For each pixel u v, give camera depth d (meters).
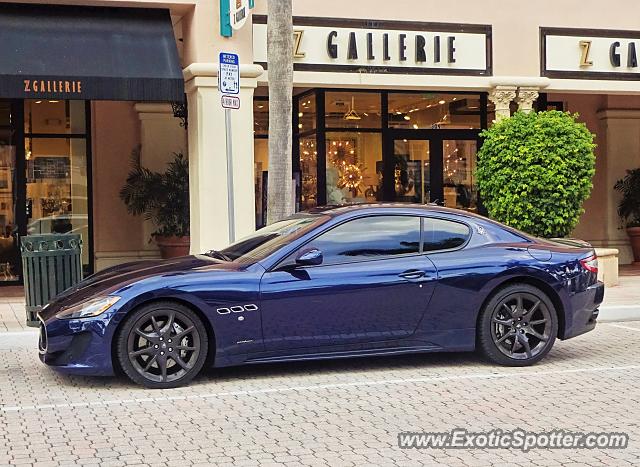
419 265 8.07
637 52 15.09
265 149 16.27
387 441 6.04
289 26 11.54
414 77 14.02
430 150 15.84
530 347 8.52
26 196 15.29
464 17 14.28
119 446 5.98
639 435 6.16
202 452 5.82
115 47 12.38
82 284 8.31
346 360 8.91
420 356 9.09
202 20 12.81
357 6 13.73
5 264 15.16
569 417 6.66
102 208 15.67
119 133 15.75
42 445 6.02
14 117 15.12
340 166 15.42
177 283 7.55
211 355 7.81
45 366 8.75
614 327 11.20
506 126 13.44
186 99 14.58
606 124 18.16
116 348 7.56
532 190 13.07
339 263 7.97
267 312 7.69
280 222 8.85
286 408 7.00
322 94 15.20
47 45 12.10
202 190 12.84
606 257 14.11
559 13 14.75
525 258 8.36
